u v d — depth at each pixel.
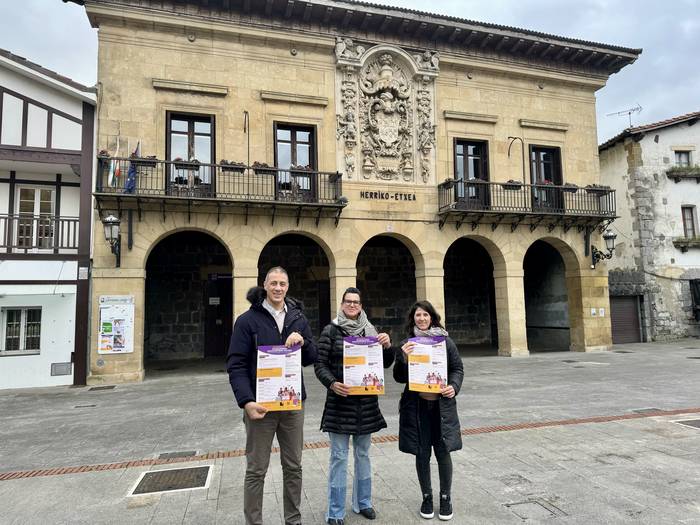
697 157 21.67
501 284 16.52
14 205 13.13
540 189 17.27
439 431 3.89
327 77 15.06
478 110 16.64
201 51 13.95
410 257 19.89
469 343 20.66
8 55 12.04
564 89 17.89
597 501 4.21
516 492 4.44
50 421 8.20
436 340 3.89
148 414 8.53
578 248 17.27
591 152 18.05
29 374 11.97
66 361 12.23
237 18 14.11
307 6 14.24
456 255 20.92
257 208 13.84
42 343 12.15
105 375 12.27
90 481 5.08
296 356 3.51
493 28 16.14
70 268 12.47
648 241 20.66
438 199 15.77
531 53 17.12
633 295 20.42
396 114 15.66
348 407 3.88
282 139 14.81
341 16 14.82
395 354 4.13
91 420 8.18
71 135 12.74
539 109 17.47
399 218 15.36
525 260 20.70
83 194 12.70
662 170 21.16
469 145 16.88
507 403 8.52
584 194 17.50
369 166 15.12
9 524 4.05
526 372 12.39
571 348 17.62
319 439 6.50
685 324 20.80
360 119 15.34
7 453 6.31
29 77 12.47
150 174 13.09
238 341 3.54
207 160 13.96
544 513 3.99
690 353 15.81
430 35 15.92
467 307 20.81
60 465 5.75
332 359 4.00
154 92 13.43
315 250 18.89
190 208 13.30
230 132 14.02
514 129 17.06
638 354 15.88
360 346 3.88
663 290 20.66
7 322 12.20
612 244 17.17
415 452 3.93
